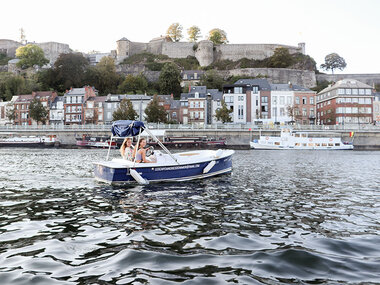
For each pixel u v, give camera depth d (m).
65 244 5.48
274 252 5.10
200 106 74.62
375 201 9.55
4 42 132.50
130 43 122.94
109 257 4.86
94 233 6.16
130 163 13.00
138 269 4.40
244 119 75.06
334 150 52.75
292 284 3.95
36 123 81.81
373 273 4.31
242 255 4.96
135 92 98.25
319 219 7.34
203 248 5.29
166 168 13.27
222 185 12.76
